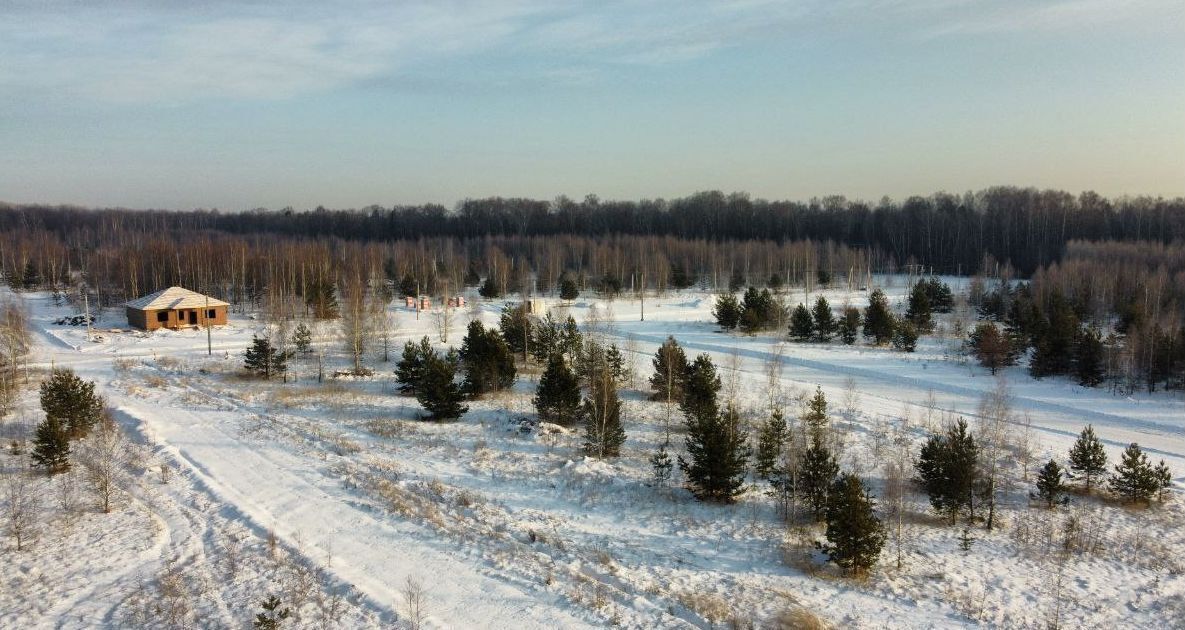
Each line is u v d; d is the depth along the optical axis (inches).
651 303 4559.5
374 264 5093.5
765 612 909.8
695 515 1250.6
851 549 1027.9
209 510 1189.7
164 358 2556.6
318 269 4439.0
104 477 1246.3
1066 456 1637.6
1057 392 2289.6
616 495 1326.3
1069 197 7514.8
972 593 1010.1
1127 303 3659.0
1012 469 1549.0
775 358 2240.4
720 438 1295.5
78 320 3398.1
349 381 2255.2
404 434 1656.0
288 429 1659.7
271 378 2283.5
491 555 1030.4
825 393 2231.8
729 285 5447.8
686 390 1914.4
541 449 1573.6
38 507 1180.5
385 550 1043.3
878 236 7618.1
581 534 1146.7
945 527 1253.1
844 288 5669.3
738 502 1315.2
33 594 911.7
